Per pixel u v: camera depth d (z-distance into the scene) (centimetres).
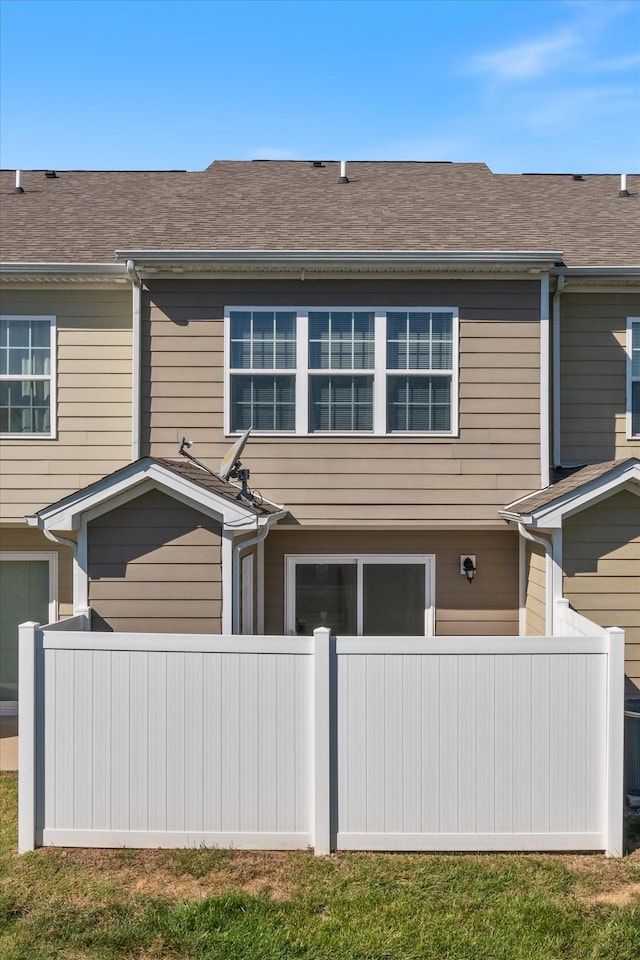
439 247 883
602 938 443
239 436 850
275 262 828
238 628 718
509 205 1063
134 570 695
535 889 501
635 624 754
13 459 896
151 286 849
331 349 855
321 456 853
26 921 461
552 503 732
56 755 568
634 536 756
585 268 861
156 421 848
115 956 426
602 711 563
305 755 561
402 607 903
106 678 568
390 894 491
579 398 908
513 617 894
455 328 853
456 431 854
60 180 1214
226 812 561
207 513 695
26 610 964
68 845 564
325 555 897
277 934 443
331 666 559
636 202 1130
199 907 467
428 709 559
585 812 559
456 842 554
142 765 564
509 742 559
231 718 562
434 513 852
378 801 557
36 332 901
